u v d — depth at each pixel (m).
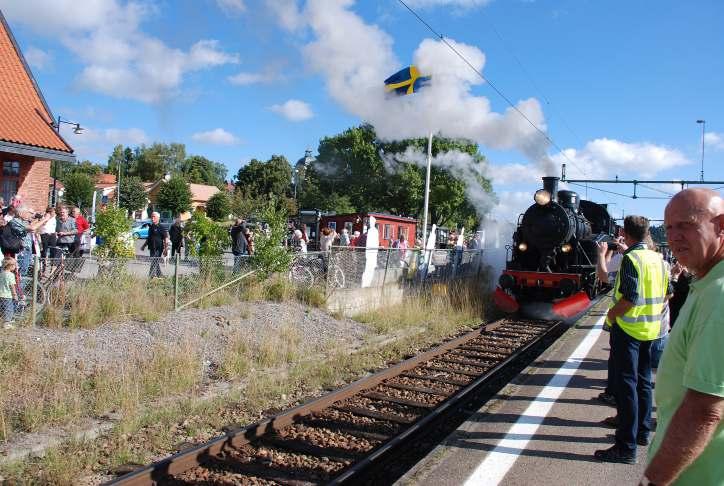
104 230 10.54
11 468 4.57
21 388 6.01
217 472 4.89
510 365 9.15
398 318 11.91
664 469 1.95
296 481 4.75
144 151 99.38
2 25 16.12
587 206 17.30
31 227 9.35
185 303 9.68
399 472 5.18
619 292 4.42
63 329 7.77
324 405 6.60
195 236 14.27
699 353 1.90
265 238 11.42
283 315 10.28
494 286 18.98
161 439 5.36
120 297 8.83
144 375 6.84
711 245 2.10
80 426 5.50
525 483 3.98
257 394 6.79
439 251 16.94
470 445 4.64
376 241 15.71
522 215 14.44
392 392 7.40
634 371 4.37
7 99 15.22
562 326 12.86
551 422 5.20
